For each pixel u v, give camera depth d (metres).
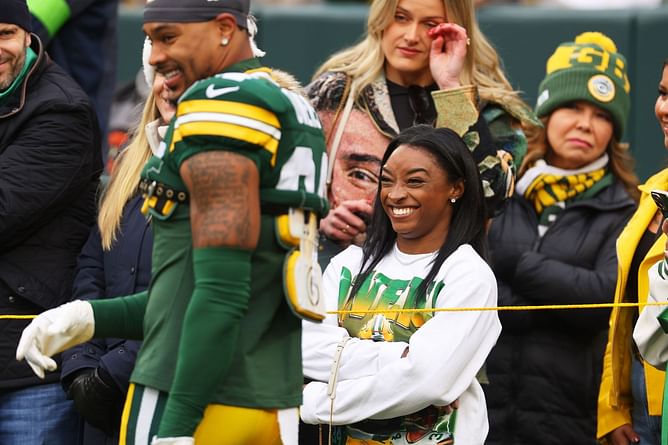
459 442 12.04
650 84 23.84
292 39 25.19
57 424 14.21
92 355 13.77
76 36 19.50
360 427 12.31
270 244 9.88
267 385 9.94
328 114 14.95
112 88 20.22
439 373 11.84
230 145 9.52
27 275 14.09
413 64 14.83
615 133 17.00
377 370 12.09
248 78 9.72
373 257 12.92
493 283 12.41
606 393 14.55
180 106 9.71
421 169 12.53
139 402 9.95
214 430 9.80
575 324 15.71
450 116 14.40
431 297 12.28
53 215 14.25
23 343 10.16
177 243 9.90
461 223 12.66
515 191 16.67
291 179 9.84
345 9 25.16
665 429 12.44
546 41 24.34
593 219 16.39
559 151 16.75
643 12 23.83
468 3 15.11
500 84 15.66
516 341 15.91
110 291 13.80
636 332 13.15
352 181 14.75
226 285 9.45
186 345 9.43
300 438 13.95
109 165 20.50
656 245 13.63
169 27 9.89
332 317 12.80
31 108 14.16
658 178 14.42
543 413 15.72
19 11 14.14
